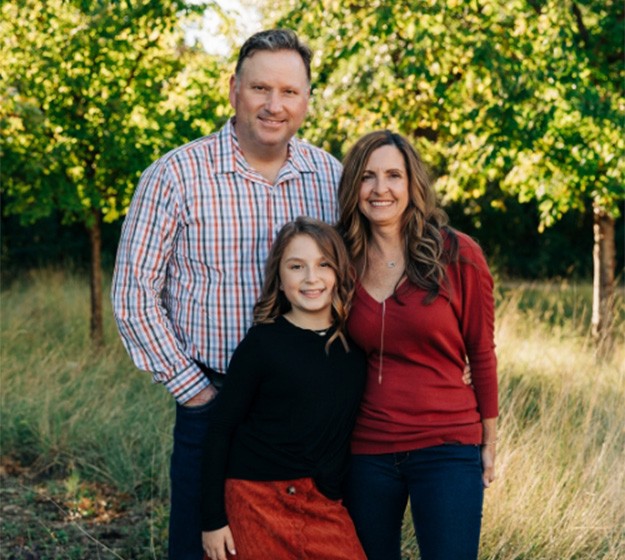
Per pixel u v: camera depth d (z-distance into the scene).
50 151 6.95
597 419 4.67
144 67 6.95
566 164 6.76
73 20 6.66
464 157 7.14
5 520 4.35
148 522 4.31
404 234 2.71
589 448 4.42
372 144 2.71
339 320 2.70
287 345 2.62
